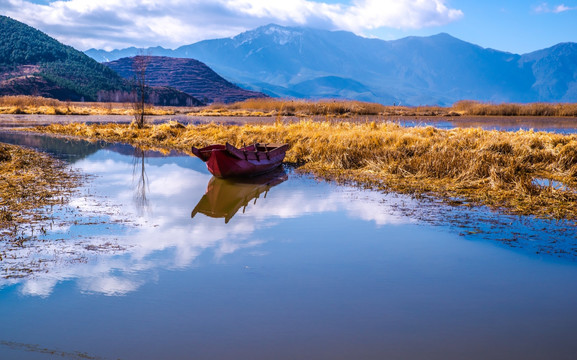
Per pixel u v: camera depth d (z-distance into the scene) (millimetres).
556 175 15016
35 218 9883
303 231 9625
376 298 6461
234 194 13508
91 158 21188
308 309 6117
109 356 4984
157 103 158125
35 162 18094
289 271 7391
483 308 6191
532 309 6176
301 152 21219
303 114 59906
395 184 14578
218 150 15148
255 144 19031
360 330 5609
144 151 24766
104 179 15367
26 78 154625
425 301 6379
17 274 6969
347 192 13625
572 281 7070
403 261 7875
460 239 9047
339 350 5180
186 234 9266
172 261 7723
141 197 12711
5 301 6137
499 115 63281
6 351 5027
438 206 11703
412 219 10508
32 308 5973
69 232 9031
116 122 50125
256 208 11711
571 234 9305
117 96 158250
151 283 6828
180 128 32500
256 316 5906
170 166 19219
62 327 5547
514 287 6844
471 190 13391
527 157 16625
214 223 10180
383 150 18688
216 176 15883
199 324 5684
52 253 7867
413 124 44438
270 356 5051
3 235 8672
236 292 6586
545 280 7102
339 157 18688
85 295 6371
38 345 5156
